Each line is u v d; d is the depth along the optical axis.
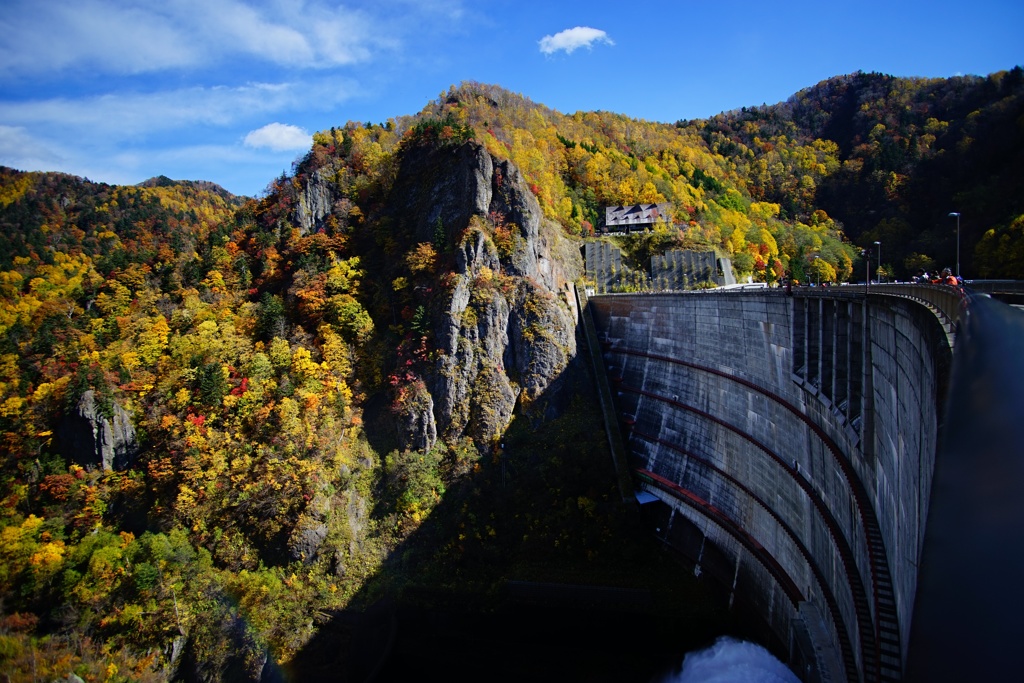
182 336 118.38
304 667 84.75
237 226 152.00
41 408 104.25
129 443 102.50
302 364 108.56
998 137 141.50
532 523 95.31
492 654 82.25
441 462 105.00
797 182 196.75
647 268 141.25
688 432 90.00
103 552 88.44
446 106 171.38
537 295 114.94
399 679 82.06
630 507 91.75
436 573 93.25
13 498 97.12
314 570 93.50
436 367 108.56
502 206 123.25
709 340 87.06
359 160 147.75
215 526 94.62
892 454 43.81
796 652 61.59
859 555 49.72
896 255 145.00
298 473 97.12
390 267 124.81
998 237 106.75
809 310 62.19
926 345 35.06
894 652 38.78
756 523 72.94
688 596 82.31
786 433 67.31
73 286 146.50
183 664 84.19
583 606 84.88
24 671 78.25
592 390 113.50
